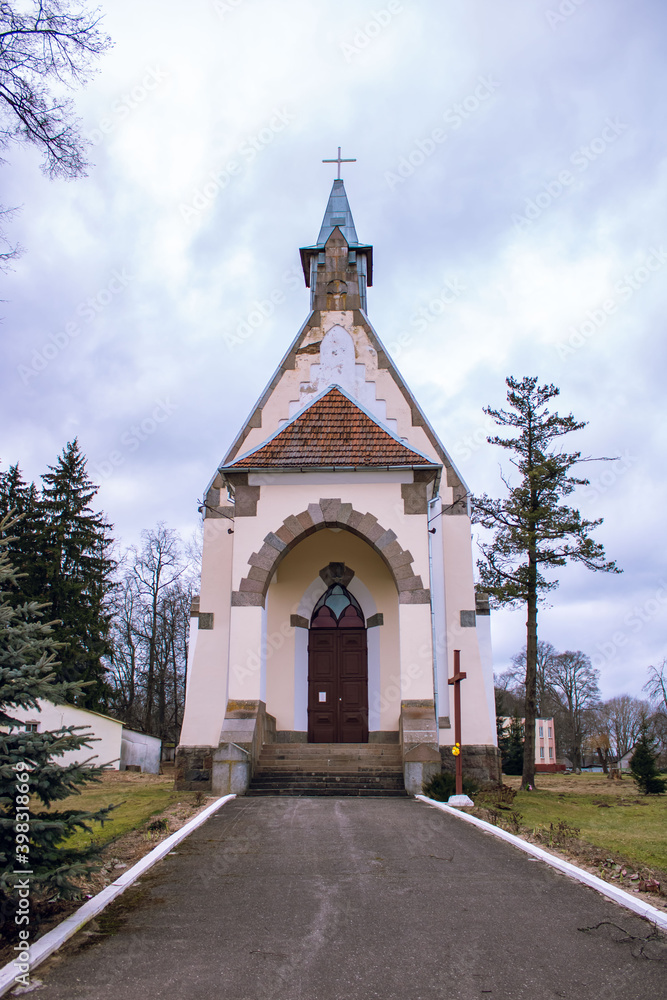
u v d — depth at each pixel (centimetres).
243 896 731
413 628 1600
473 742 1758
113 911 688
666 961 584
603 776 3372
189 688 1764
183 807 1308
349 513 1684
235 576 1655
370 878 798
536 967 571
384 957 585
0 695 612
